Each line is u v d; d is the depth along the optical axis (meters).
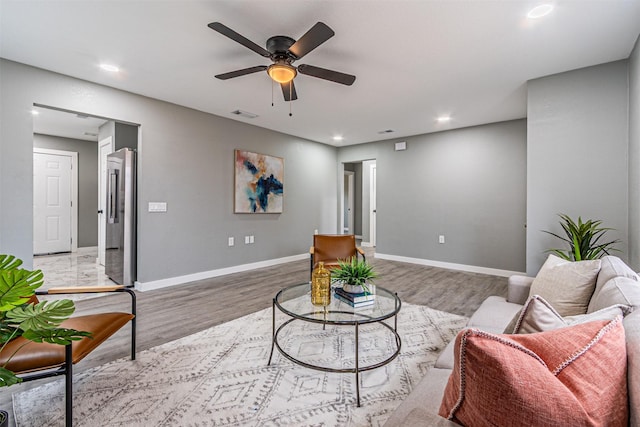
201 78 3.14
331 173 6.61
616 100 2.67
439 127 5.02
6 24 2.20
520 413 0.57
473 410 0.63
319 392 1.73
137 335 2.45
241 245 4.84
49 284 3.99
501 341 0.63
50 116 4.67
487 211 4.80
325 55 2.64
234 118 4.61
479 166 4.87
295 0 1.94
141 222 3.68
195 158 4.20
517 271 4.54
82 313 2.94
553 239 2.90
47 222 6.09
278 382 1.82
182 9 2.04
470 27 2.21
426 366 2.00
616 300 1.16
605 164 2.70
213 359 2.08
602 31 2.25
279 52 2.31
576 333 0.74
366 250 7.14
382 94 3.54
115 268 4.07
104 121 4.93
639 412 0.64
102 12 2.07
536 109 3.05
